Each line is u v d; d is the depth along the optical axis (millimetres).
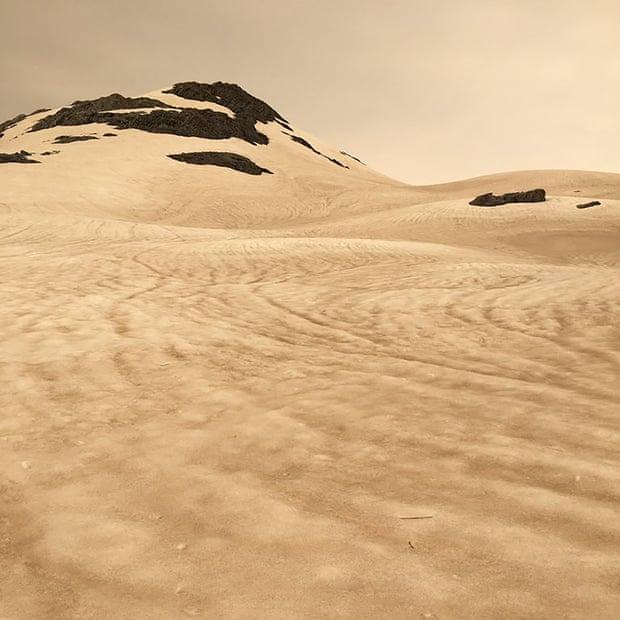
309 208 50438
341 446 2936
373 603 1609
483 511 2137
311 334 6035
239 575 1796
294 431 3186
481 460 2643
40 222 27094
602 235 25469
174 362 4746
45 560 1953
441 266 12344
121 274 11328
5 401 3727
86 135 73500
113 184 51656
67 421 3404
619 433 2883
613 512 2066
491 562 1783
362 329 6215
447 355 4918
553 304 6887
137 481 2598
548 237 25609
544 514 2084
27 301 7465
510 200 39719
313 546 1951
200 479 2596
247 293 9094
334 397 3783
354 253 16078
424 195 56469
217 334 5918
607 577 1657
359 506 2246
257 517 2195
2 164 53938
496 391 3744
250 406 3666
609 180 58125
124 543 2041
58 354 4848
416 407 3492
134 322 6414
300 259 14602
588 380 3875
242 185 59594
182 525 2164
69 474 2693
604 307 6367
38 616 1634
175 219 43812
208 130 83125
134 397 3859
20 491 2529
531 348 4977
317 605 1615
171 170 61281
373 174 108000
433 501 2252
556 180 60312
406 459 2717
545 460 2592
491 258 17656
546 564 1748
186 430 3254
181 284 10250
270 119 106500
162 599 1693
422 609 1570
